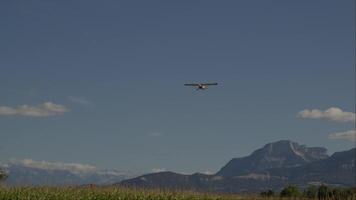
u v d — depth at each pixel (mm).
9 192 46656
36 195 46812
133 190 50500
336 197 53969
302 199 57031
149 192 49938
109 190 49469
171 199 49688
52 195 47156
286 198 57375
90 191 49031
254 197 55219
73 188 49656
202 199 50844
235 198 52438
